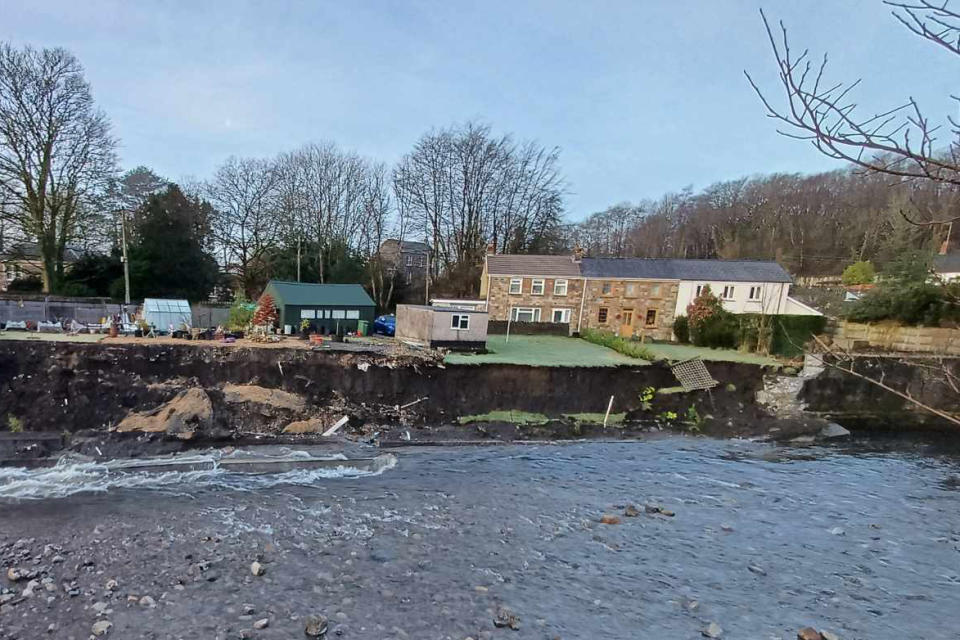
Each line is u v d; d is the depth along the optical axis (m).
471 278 50.00
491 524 12.16
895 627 8.61
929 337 28.20
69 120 32.59
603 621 8.33
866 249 39.00
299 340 25.58
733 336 31.80
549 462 17.89
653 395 23.86
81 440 16.80
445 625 7.97
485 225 53.69
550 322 36.50
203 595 8.49
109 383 18.69
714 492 15.33
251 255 47.56
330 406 20.66
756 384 25.30
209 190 45.81
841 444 22.16
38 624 7.48
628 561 10.55
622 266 39.16
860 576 10.40
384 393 21.47
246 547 10.42
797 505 14.51
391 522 12.05
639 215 92.50
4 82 29.89
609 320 37.88
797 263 53.00
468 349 25.78
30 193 31.95
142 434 17.33
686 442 21.53
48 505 12.57
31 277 36.31
